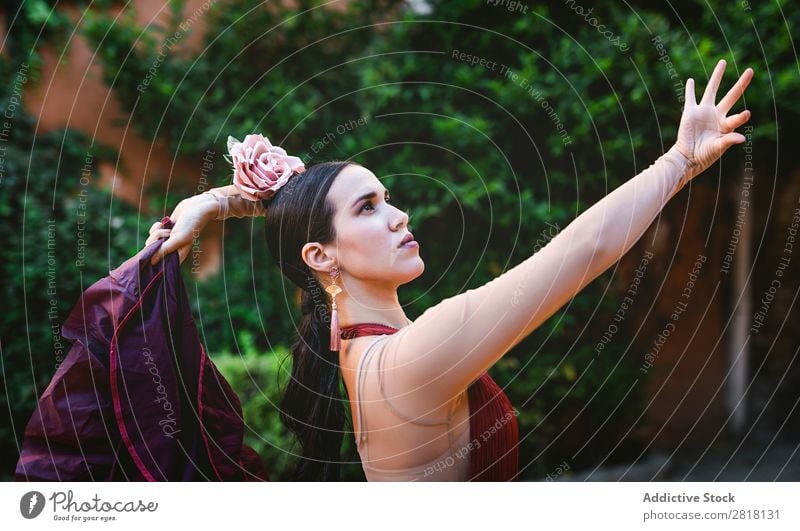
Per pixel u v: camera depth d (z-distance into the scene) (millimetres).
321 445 1511
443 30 3471
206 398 1402
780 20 3305
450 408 1304
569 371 3436
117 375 1302
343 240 1323
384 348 1288
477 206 3264
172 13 3598
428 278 3361
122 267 1345
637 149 3328
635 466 3588
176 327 1354
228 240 3658
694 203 4156
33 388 3338
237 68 3619
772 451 4160
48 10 3654
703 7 3371
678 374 4219
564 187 3416
